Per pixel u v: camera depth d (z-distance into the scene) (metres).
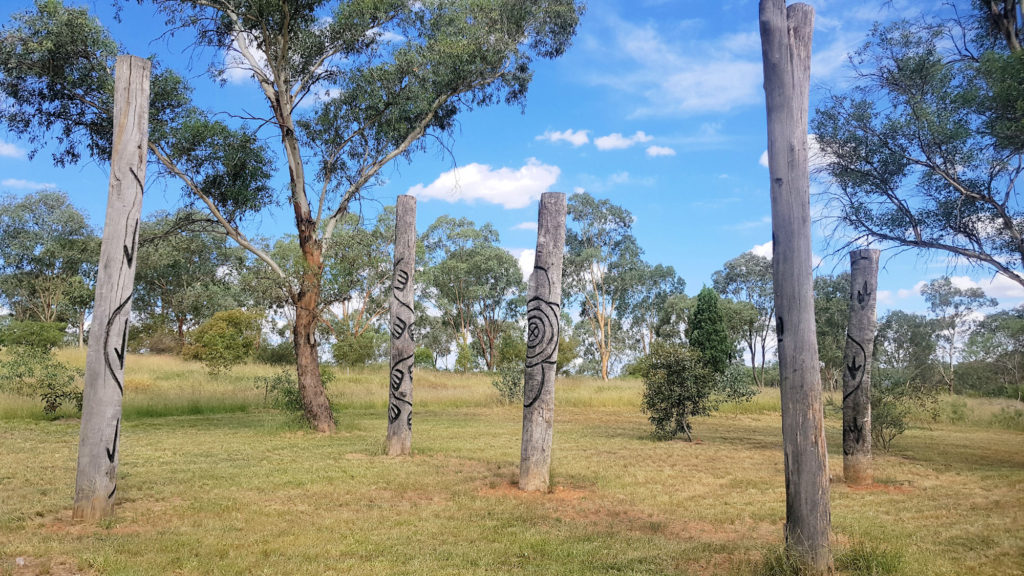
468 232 52.59
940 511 7.64
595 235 49.78
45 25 13.03
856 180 13.28
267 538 5.90
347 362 34.69
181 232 16.23
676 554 5.58
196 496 7.73
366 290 38.91
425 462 10.62
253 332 31.78
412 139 16.91
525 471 8.40
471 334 55.91
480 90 17.75
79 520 6.44
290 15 14.84
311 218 15.69
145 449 11.61
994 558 5.64
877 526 6.82
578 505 7.65
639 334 55.44
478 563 5.28
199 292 45.44
